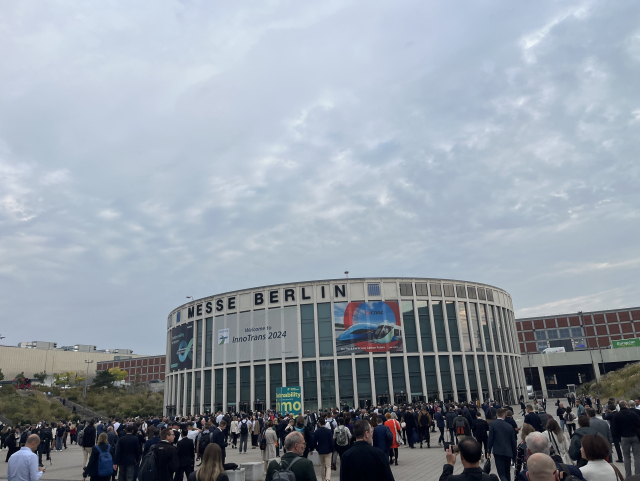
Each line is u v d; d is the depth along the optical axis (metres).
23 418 67.69
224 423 18.05
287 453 7.52
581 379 89.12
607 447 6.22
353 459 6.57
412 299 57.19
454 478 5.66
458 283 60.28
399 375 54.00
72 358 161.62
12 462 7.96
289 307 57.03
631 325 95.62
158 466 10.19
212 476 6.20
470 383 57.16
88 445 22.66
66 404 86.50
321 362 54.56
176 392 65.31
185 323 65.50
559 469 6.15
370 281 56.97
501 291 67.38
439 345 56.56
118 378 136.62
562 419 22.92
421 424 25.38
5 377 143.25
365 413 24.02
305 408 53.09
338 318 55.34
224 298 61.16
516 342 69.31
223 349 59.38
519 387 65.81
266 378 55.69
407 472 17.42
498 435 12.02
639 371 55.50
